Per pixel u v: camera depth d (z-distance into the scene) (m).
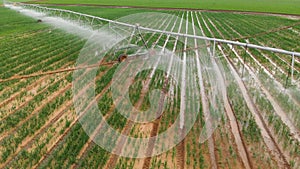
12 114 11.98
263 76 16.08
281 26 32.84
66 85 14.77
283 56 20.05
